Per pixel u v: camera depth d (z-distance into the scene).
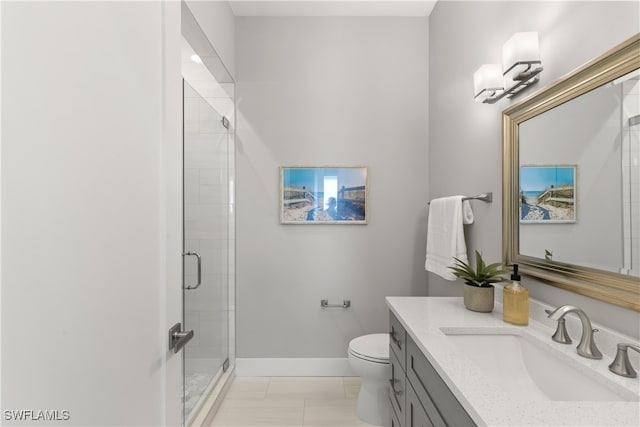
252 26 2.77
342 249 2.77
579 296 1.17
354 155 2.76
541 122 1.37
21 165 0.52
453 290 2.27
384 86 2.77
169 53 0.96
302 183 2.75
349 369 2.76
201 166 2.27
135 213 0.80
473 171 1.99
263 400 2.38
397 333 1.62
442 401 1.02
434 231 2.26
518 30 1.53
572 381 1.01
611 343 1.01
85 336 0.64
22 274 0.52
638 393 0.81
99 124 0.68
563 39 1.24
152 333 0.88
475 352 1.30
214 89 2.74
